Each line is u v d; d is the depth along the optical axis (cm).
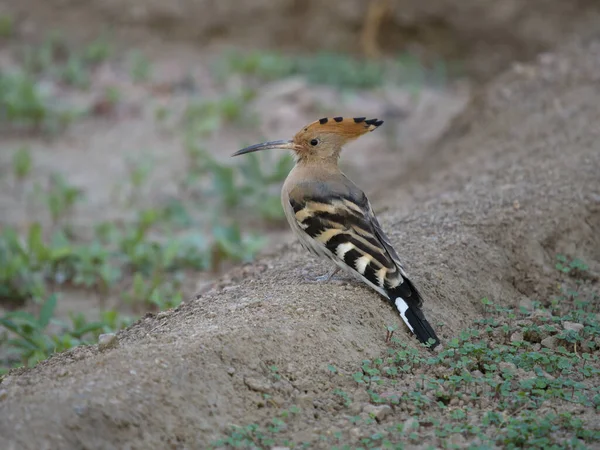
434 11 2653
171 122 2070
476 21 2647
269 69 2338
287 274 988
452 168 1397
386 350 844
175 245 1358
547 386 809
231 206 1677
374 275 870
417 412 759
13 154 1875
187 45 2600
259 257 1172
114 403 695
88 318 1226
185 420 708
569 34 2548
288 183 945
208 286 1098
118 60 2433
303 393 768
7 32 2517
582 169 1210
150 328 898
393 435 723
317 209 908
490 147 1431
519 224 1090
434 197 1235
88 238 1510
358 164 1875
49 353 1046
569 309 991
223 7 2634
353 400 768
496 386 791
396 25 2678
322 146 944
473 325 929
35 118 2006
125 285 1348
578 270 1054
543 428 718
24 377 773
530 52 2605
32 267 1341
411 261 987
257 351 785
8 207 1630
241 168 1694
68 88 2222
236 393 745
